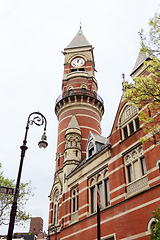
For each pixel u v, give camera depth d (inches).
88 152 1113.4
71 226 1008.9
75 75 1733.5
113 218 767.7
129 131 852.6
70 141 1338.6
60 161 1379.2
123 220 722.8
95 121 1574.8
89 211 939.3
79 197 1023.0
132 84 597.3
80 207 989.2
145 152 724.7
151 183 668.7
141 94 561.9
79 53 1886.1
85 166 1056.2
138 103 573.9
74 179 1119.6
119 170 821.2
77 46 1925.4
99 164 952.9
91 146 1106.1
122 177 796.0
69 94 1659.7
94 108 1614.2
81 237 911.7
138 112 816.9
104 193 878.4
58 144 1494.8
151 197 650.2
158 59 560.7
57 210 1278.3
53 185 1379.2
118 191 790.5
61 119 1585.9
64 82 1765.5
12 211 518.0
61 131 1520.7
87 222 908.0
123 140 848.9
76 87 1680.6
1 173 951.6
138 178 737.0
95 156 986.1
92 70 1808.6
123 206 741.9
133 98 575.2
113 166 859.4
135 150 786.2
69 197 1117.1
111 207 792.3
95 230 846.5
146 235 626.2
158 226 472.4
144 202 667.4
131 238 670.5
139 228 656.4
